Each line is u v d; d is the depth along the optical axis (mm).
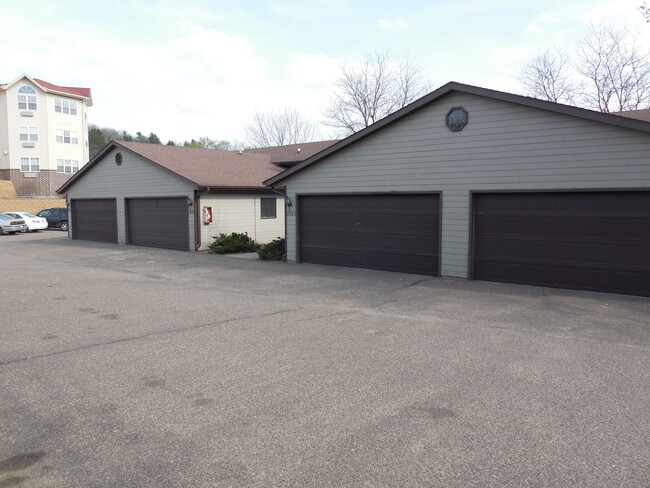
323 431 3975
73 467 3453
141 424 4113
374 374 5285
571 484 3227
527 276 10891
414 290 10391
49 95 44188
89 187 23094
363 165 13406
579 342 6504
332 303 9102
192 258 16406
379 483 3248
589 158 9875
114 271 13430
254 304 8992
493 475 3334
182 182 18500
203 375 5258
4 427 4066
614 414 4266
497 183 11055
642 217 9461
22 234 28672
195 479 3303
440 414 4281
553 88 30719
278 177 15211
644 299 9305
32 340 6625
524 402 4527
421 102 11875
